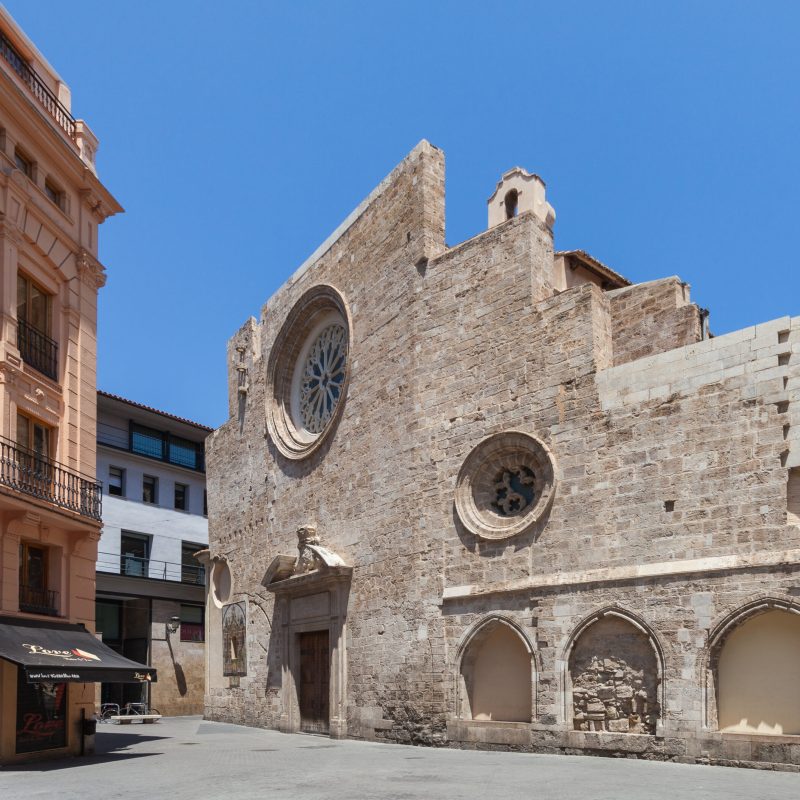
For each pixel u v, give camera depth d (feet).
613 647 67.62
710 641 61.77
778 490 61.00
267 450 118.32
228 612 123.34
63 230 85.10
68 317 85.30
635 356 81.82
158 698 154.81
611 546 69.05
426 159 93.35
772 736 57.82
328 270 109.70
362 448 96.48
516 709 74.43
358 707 90.12
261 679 112.47
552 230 84.43
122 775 61.11
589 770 57.36
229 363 134.31
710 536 63.72
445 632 80.02
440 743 78.43
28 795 51.44
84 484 83.51
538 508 74.33
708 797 44.45
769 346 63.31
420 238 91.40
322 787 51.39
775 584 59.52
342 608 94.53
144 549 165.78
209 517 134.41
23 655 65.67
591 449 71.92
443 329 87.40
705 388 66.03
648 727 64.64
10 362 74.43
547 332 77.51
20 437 76.84
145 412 167.02
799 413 61.16
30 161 82.53
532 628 72.74
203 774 60.08
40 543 76.89
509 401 79.56
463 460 81.92
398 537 87.76
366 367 98.02
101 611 157.99
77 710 78.38
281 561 105.40
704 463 65.05
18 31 85.92
